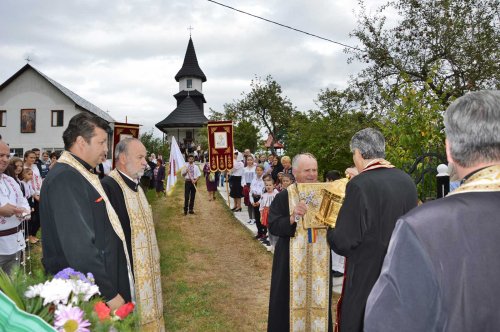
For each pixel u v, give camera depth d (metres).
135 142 3.20
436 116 5.86
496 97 1.27
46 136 36.62
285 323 3.56
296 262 3.54
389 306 1.13
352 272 2.56
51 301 1.62
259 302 5.57
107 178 3.16
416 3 16.61
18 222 4.33
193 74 66.69
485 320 1.06
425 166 5.53
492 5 15.88
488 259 1.09
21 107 36.69
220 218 12.46
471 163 1.26
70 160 2.54
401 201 2.50
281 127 36.62
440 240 1.11
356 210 2.48
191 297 5.70
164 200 16.45
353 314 2.47
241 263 7.59
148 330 3.06
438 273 1.09
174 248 8.69
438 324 1.09
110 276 2.59
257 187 9.41
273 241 3.96
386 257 1.21
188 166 13.06
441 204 1.18
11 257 4.27
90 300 1.90
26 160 7.77
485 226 1.12
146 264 3.11
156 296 3.18
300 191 3.55
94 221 2.52
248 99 36.75
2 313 1.36
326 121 11.39
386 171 2.60
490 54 15.69
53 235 2.37
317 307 3.52
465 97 1.32
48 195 2.37
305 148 11.52
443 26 16.34
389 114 6.25
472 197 1.17
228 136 13.27
